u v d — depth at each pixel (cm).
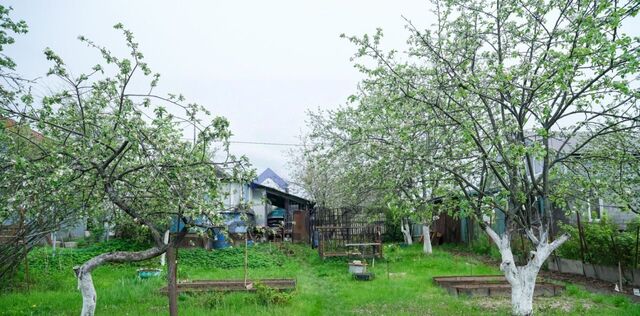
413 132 925
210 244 2020
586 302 1042
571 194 888
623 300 1014
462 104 884
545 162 859
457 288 1128
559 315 905
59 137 755
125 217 927
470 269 1522
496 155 872
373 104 970
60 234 2056
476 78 810
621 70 666
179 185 704
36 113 714
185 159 713
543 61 775
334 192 2559
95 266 709
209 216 683
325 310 993
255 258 1772
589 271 1388
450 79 888
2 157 701
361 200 1633
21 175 669
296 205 3186
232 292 1105
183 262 1686
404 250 2156
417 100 854
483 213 919
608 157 866
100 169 698
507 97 870
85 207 823
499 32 935
